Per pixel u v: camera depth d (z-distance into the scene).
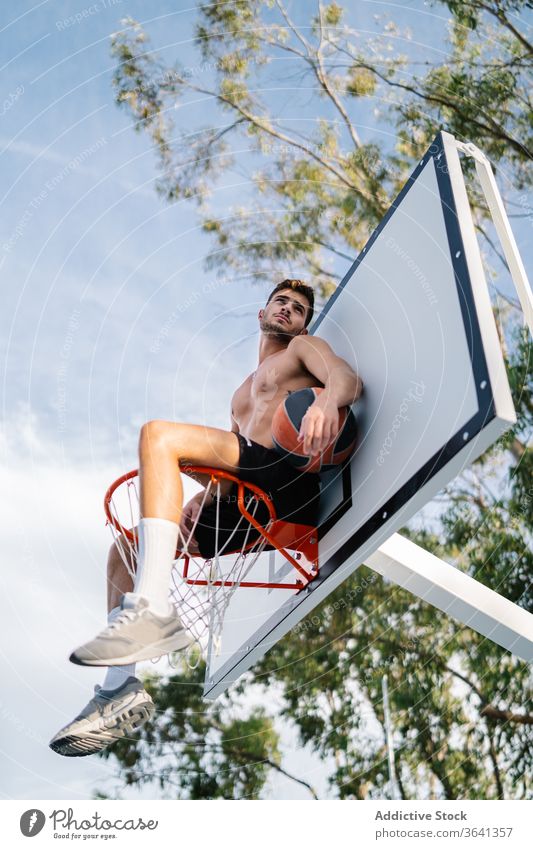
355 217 6.14
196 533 2.46
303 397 2.23
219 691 2.91
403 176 6.13
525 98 6.09
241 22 6.16
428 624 6.32
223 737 6.43
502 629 2.39
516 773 6.06
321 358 2.32
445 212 2.13
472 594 2.39
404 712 6.26
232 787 6.30
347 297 2.58
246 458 2.25
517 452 6.03
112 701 2.31
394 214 2.42
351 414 2.26
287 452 2.22
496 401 1.74
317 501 2.38
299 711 6.44
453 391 1.89
